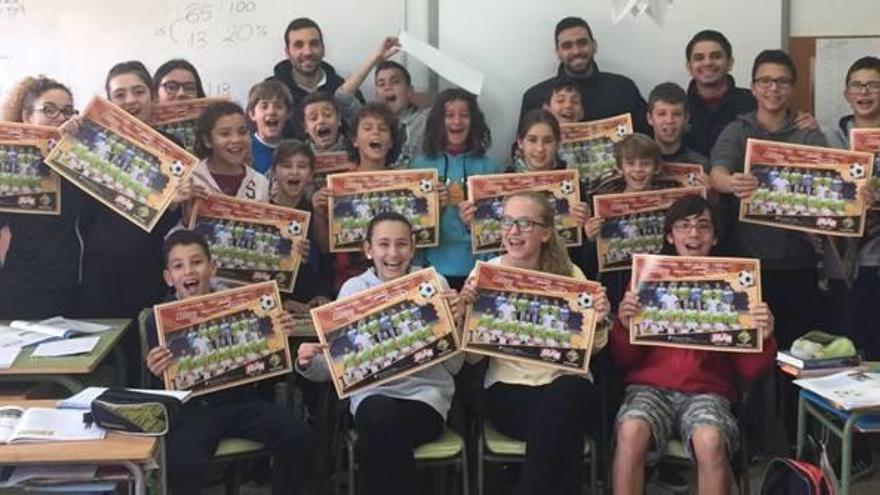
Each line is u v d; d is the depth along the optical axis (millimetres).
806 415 2854
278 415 2697
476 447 2820
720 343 2744
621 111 3973
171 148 3002
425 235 3244
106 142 2984
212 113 3225
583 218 3242
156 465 2055
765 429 3307
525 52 4164
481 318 2738
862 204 3109
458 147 3557
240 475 3182
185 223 3123
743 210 3205
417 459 2641
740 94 3869
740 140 3502
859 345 3596
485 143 3586
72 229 3236
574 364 2711
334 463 2875
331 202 3234
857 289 3584
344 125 3816
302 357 2648
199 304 2672
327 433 2900
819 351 2697
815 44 4207
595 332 2771
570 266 2938
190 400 2748
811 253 3512
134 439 2018
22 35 4078
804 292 3533
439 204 3277
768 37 4184
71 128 2971
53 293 3195
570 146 3566
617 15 3682
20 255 3166
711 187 3406
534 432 2613
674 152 3600
